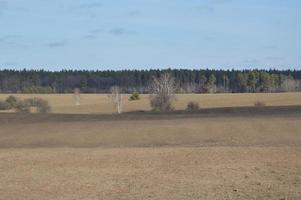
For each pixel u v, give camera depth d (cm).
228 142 4381
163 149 3462
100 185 2027
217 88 19700
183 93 17662
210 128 5453
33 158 2959
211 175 2253
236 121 6075
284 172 2302
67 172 2391
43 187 1986
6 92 19000
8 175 2305
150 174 2309
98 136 5084
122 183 2075
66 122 6538
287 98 14050
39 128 5925
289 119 6225
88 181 2130
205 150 3291
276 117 6619
